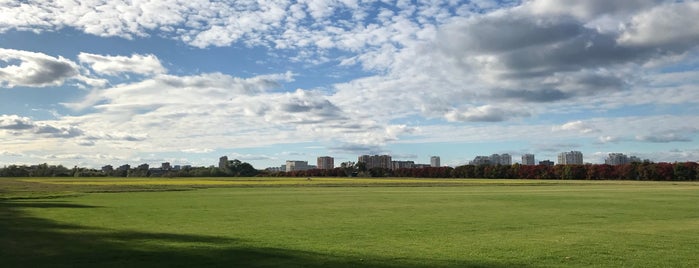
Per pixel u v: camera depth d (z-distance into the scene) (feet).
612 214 117.19
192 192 239.71
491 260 56.18
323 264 53.47
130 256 57.82
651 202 162.91
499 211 126.21
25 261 54.65
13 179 490.08
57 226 88.58
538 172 641.81
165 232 80.79
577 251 62.28
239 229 85.71
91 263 53.62
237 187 307.37
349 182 426.51
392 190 270.26
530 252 61.52
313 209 132.67
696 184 405.18
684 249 63.98
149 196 199.41
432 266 52.85
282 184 366.22
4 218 103.50
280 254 59.47
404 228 87.61
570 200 174.50
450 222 98.48
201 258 56.59
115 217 107.04
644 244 68.33
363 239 73.20
